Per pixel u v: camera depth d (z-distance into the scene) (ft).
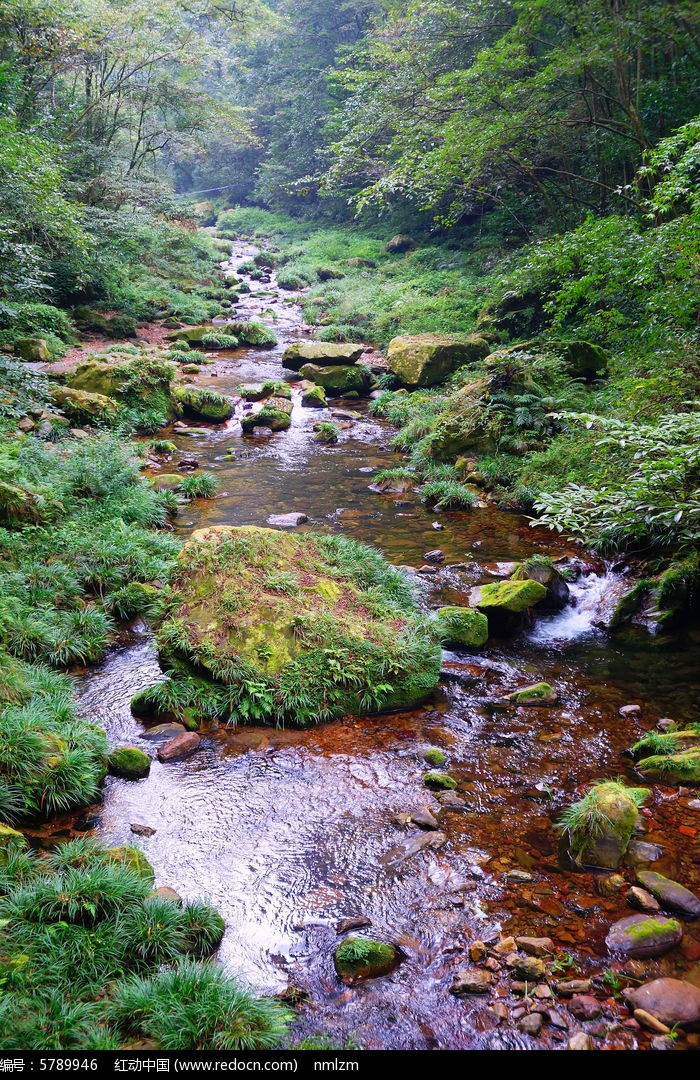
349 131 63.26
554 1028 9.82
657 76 48.88
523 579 23.66
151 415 43.93
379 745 16.75
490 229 83.35
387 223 116.16
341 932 11.54
